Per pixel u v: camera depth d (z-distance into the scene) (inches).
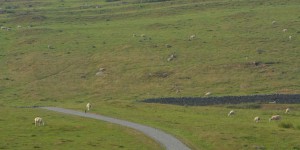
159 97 7440.9
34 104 7357.3
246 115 6122.1
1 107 6481.3
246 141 4279.0
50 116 5629.9
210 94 7524.6
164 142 4195.4
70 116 5684.1
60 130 4539.9
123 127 4886.8
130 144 4040.4
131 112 6092.5
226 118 5816.9
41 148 3710.6
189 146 4062.5
